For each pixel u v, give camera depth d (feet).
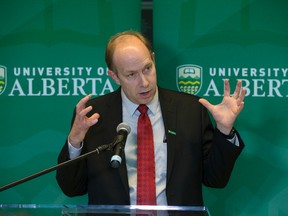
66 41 17.07
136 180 12.82
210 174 13.07
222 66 16.90
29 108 17.31
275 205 17.16
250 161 17.12
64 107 17.30
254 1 16.67
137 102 12.80
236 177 17.22
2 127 17.39
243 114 17.01
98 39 17.04
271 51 16.78
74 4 16.96
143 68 12.10
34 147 17.42
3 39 17.08
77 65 17.16
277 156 17.04
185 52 16.93
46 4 16.97
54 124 17.35
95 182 12.96
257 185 17.17
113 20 16.98
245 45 16.80
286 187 17.10
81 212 9.69
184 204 12.68
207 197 17.40
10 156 17.43
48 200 17.58
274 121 16.99
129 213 9.66
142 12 18.15
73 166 12.76
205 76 16.94
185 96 13.76
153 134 13.09
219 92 16.96
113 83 17.20
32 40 17.07
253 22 16.72
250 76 16.88
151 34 18.13
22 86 17.26
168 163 12.74
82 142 12.59
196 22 16.84
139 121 13.04
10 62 17.16
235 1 16.71
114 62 12.46
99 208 9.97
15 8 17.02
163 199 12.71
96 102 13.69
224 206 17.35
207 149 13.20
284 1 16.62
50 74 17.20
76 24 17.03
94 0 16.94
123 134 10.85
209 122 13.55
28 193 17.58
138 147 12.89
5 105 17.33
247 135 17.04
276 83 16.89
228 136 12.36
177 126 13.11
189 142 13.02
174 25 16.87
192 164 12.96
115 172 12.86
